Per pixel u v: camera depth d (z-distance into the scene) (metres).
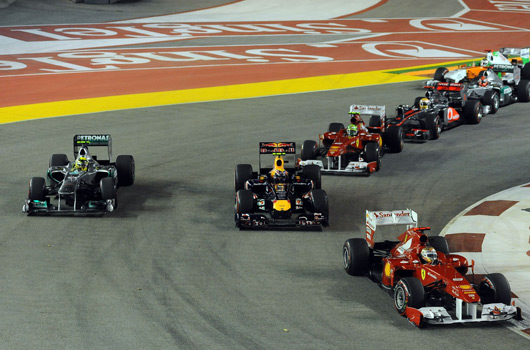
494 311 48.28
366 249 56.91
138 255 61.28
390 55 191.75
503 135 108.94
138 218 70.81
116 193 77.50
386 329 48.34
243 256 61.50
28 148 99.19
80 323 48.69
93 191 73.62
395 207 75.38
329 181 84.44
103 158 93.56
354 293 54.34
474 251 63.53
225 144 102.06
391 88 147.25
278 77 160.75
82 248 62.69
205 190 80.44
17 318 49.38
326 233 67.56
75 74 162.38
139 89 146.12
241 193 67.94
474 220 71.25
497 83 126.81
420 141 104.56
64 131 109.88
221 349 45.22
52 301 52.12
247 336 47.09
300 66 175.25
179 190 80.31
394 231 68.56
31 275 56.75
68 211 69.75
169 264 59.41
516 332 48.34
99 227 68.06
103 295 53.22
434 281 49.53
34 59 182.00
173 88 147.38
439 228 69.25
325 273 58.12
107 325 48.41
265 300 52.84
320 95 140.25
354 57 188.75
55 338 46.53
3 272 57.25
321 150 94.00
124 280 56.03
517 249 63.97
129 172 80.31
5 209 72.75
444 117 109.69
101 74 162.88
